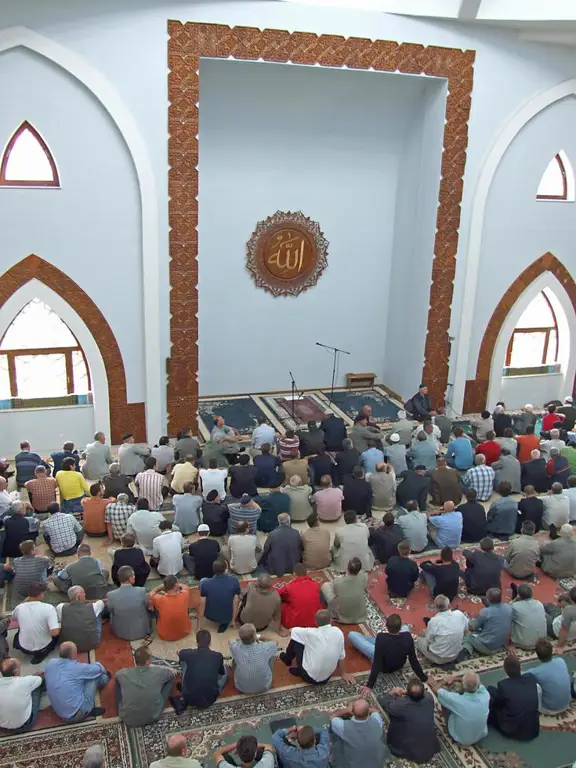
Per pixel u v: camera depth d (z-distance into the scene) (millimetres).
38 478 7480
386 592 6586
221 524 7285
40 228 8555
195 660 5105
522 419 9781
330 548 7207
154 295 9156
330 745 4613
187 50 8438
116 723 5020
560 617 5844
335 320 11891
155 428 9680
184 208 8953
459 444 8977
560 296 11297
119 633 5820
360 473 7871
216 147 10406
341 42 8961
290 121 10508
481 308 10883
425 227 10531
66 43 8023
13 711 4809
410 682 4812
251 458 9086
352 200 11336
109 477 7488
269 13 8609
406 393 11531
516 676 4969
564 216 10883
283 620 5973
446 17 9203
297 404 11430
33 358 9219
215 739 4906
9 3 7699
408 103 10617
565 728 5109
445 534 7211
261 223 10984
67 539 6848
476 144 10000
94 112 8367
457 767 4750
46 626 5441
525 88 9961
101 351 9211
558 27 9406
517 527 7688
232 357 11539
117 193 8727
